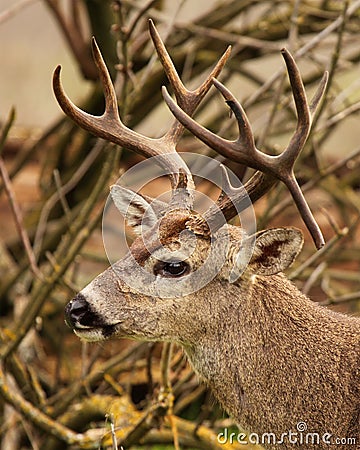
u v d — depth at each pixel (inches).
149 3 669.9
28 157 946.1
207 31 801.6
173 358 705.6
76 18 918.4
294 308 520.7
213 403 650.8
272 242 492.1
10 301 894.4
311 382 512.7
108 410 679.7
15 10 789.9
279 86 695.1
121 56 685.9
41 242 891.4
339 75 929.5
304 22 858.1
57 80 484.1
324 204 1002.1
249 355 513.0
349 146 1285.7
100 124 508.1
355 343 520.4
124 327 499.8
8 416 730.2
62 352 810.8
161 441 665.0
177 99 525.3
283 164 454.6
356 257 911.7
